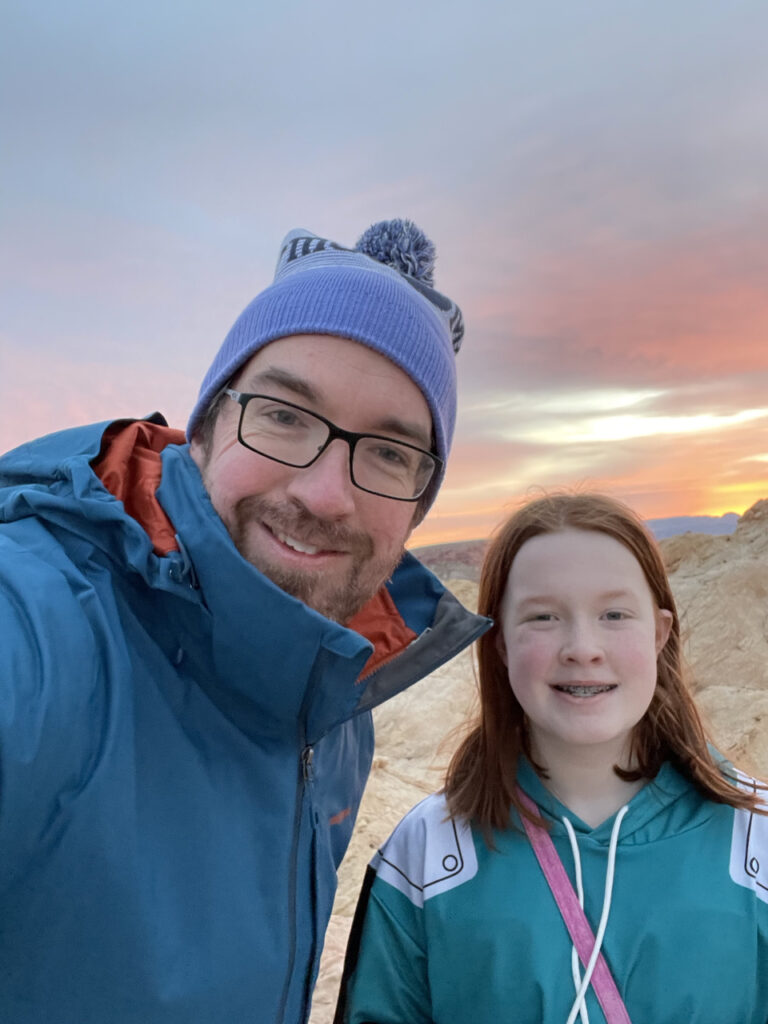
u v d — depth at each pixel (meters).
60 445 0.50
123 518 0.42
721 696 2.54
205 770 0.42
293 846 0.44
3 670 0.34
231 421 0.50
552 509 0.55
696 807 0.53
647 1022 0.47
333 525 0.47
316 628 0.42
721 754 0.58
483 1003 0.49
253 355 0.50
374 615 0.58
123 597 0.43
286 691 0.43
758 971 0.48
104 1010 0.37
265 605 0.42
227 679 0.44
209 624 0.43
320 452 0.48
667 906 0.48
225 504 0.48
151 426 0.54
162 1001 0.38
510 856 0.52
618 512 0.54
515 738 0.55
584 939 0.48
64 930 0.36
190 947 0.39
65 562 0.42
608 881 0.49
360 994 0.53
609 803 0.53
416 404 0.50
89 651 0.38
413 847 0.55
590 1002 0.47
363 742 0.65
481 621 0.54
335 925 1.18
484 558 0.60
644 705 0.51
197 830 0.41
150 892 0.38
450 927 0.51
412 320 0.49
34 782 0.34
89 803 0.36
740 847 0.50
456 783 0.57
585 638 0.50
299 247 0.56
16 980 0.37
